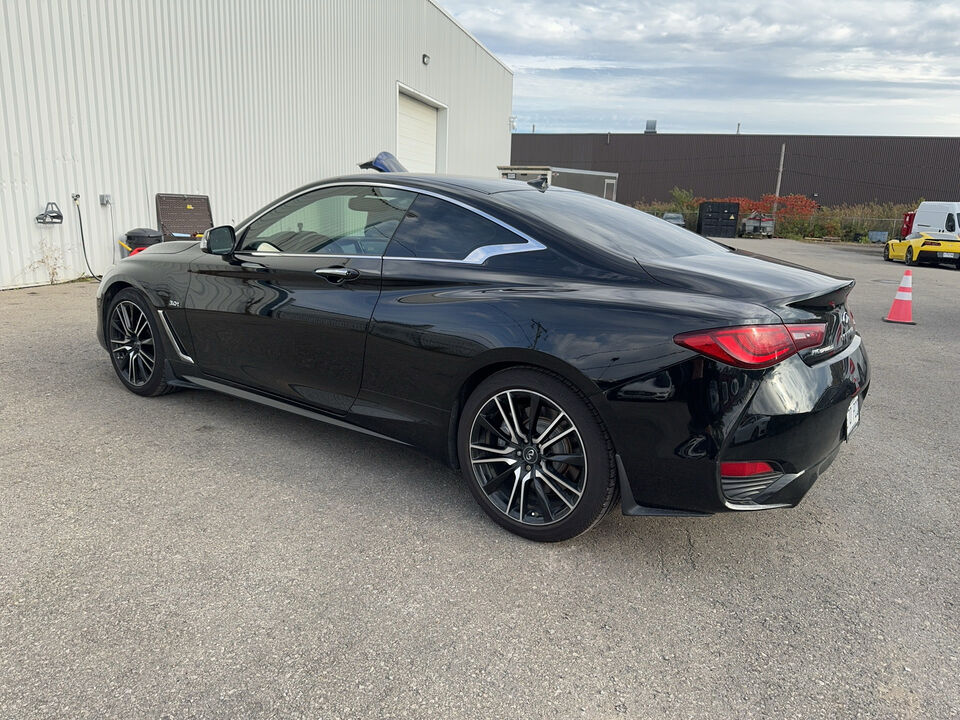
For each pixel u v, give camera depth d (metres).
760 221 40.09
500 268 2.72
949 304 10.70
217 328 3.58
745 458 2.26
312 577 2.32
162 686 1.78
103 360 4.88
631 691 1.85
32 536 2.49
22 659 1.85
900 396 5.06
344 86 14.02
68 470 3.06
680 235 3.22
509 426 2.62
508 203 2.88
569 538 2.58
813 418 2.32
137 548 2.44
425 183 3.06
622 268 2.55
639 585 2.38
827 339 2.50
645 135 57.34
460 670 1.90
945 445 3.98
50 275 8.14
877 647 2.08
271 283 3.33
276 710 1.72
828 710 1.80
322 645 1.97
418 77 17.52
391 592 2.25
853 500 3.17
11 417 3.69
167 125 9.67
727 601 2.30
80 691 1.75
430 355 2.75
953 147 50.53
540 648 2.01
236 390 3.64
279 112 12.06
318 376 3.19
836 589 2.40
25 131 7.70
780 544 2.72
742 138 55.28
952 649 2.08
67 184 8.25
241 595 2.19
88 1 8.34
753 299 2.32
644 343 2.30
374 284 2.97
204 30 10.20
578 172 36.81
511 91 26.64
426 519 2.77
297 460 3.30
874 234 37.06
